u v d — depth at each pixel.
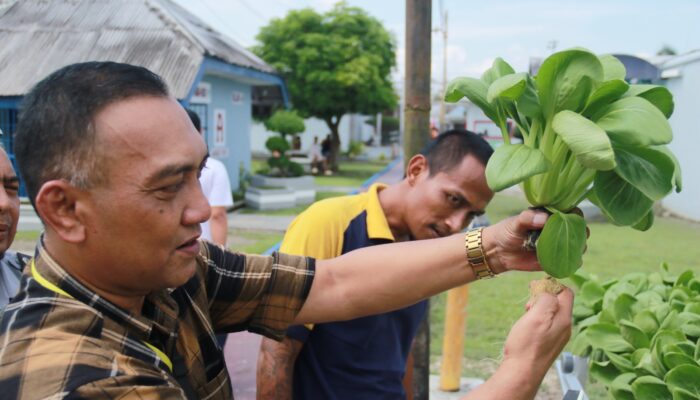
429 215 1.97
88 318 1.04
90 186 1.01
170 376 1.09
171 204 1.06
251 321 1.54
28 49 11.26
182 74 10.24
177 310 1.27
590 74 1.24
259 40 21.02
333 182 18.81
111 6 11.83
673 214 13.03
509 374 1.28
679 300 2.58
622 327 2.32
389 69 21.80
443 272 1.51
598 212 11.56
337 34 20.59
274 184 13.86
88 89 1.00
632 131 1.17
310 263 1.57
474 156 1.91
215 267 1.46
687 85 12.50
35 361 0.94
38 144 1.01
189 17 13.84
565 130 1.15
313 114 21.92
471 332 5.21
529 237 1.37
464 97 1.47
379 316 2.00
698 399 1.88
